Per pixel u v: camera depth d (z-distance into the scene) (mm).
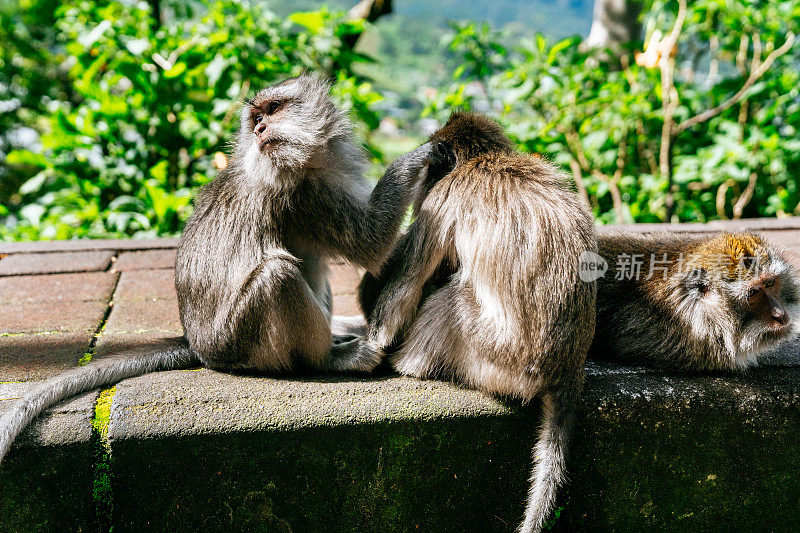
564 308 2947
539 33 7758
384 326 3309
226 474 2777
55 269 5027
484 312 3064
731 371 3303
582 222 3090
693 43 7895
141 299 4410
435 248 3273
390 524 2977
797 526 3314
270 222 3273
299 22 7637
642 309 3428
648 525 3197
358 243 3344
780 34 7129
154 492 2740
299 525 2891
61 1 9109
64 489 2672
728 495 3227
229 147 3732
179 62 7262
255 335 3121
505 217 3066
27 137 11820
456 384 3123
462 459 2982
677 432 3111
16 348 3508
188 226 3389
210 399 2832
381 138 8953
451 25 7938
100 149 7688
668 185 7195
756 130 6891
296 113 3271
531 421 3014
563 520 3117
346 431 2840
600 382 3180
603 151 7559
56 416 2691
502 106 7945
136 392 2828
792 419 3189
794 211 7152
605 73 7871
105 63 7617
